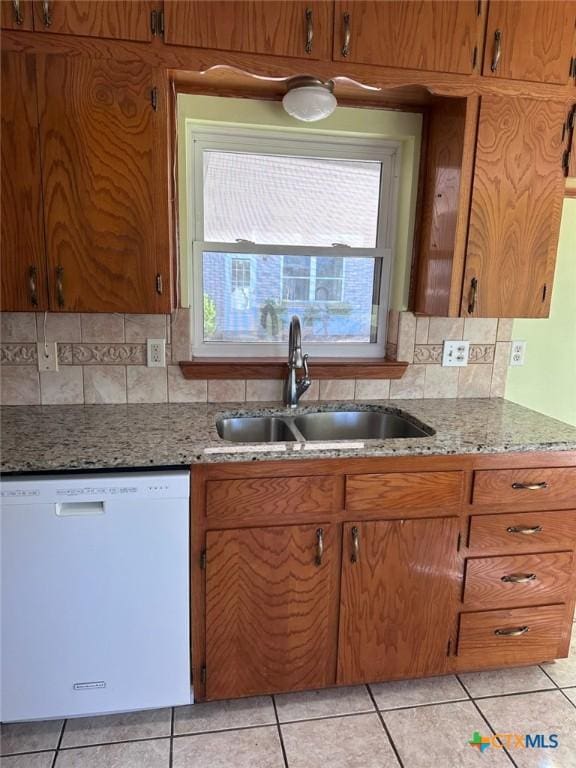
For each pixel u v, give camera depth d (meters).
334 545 1.60
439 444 1.61
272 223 2.06
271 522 1.55
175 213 1.87
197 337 2.09
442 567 1.68
